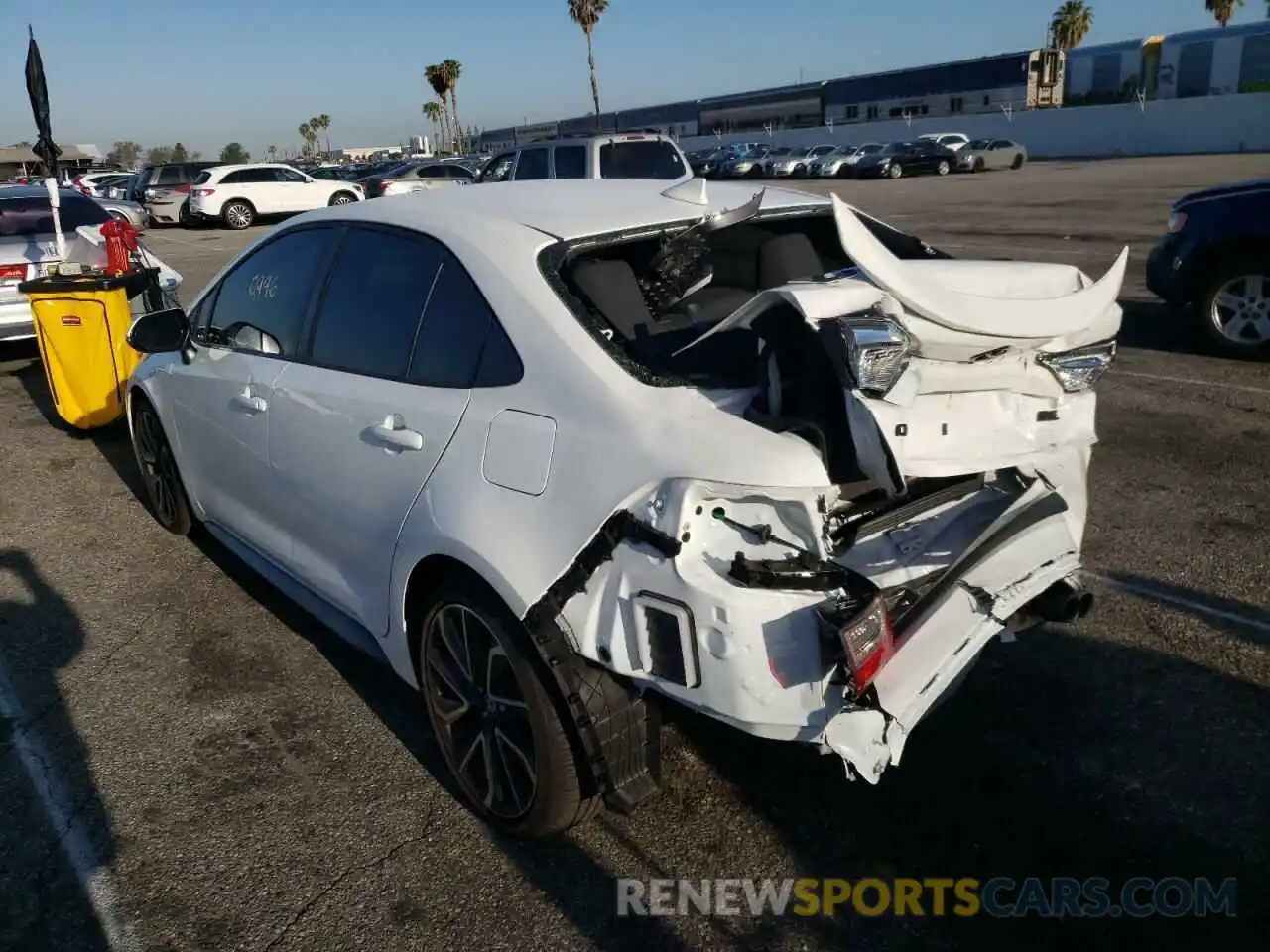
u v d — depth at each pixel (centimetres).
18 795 327
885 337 233
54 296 692
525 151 1450
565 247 303
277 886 284
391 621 325
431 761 340
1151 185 2502
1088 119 4544
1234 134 4066
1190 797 304
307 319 377
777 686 233
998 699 356
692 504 238
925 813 302
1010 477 315
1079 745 330
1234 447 597
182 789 328
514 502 271
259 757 344
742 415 248
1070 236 1548
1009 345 259
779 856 288
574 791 275
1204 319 809
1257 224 759
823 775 321
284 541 395
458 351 304
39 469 665
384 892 281
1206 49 5106
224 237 2417
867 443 234
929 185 3169
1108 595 427
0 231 998
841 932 261
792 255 362
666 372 287
